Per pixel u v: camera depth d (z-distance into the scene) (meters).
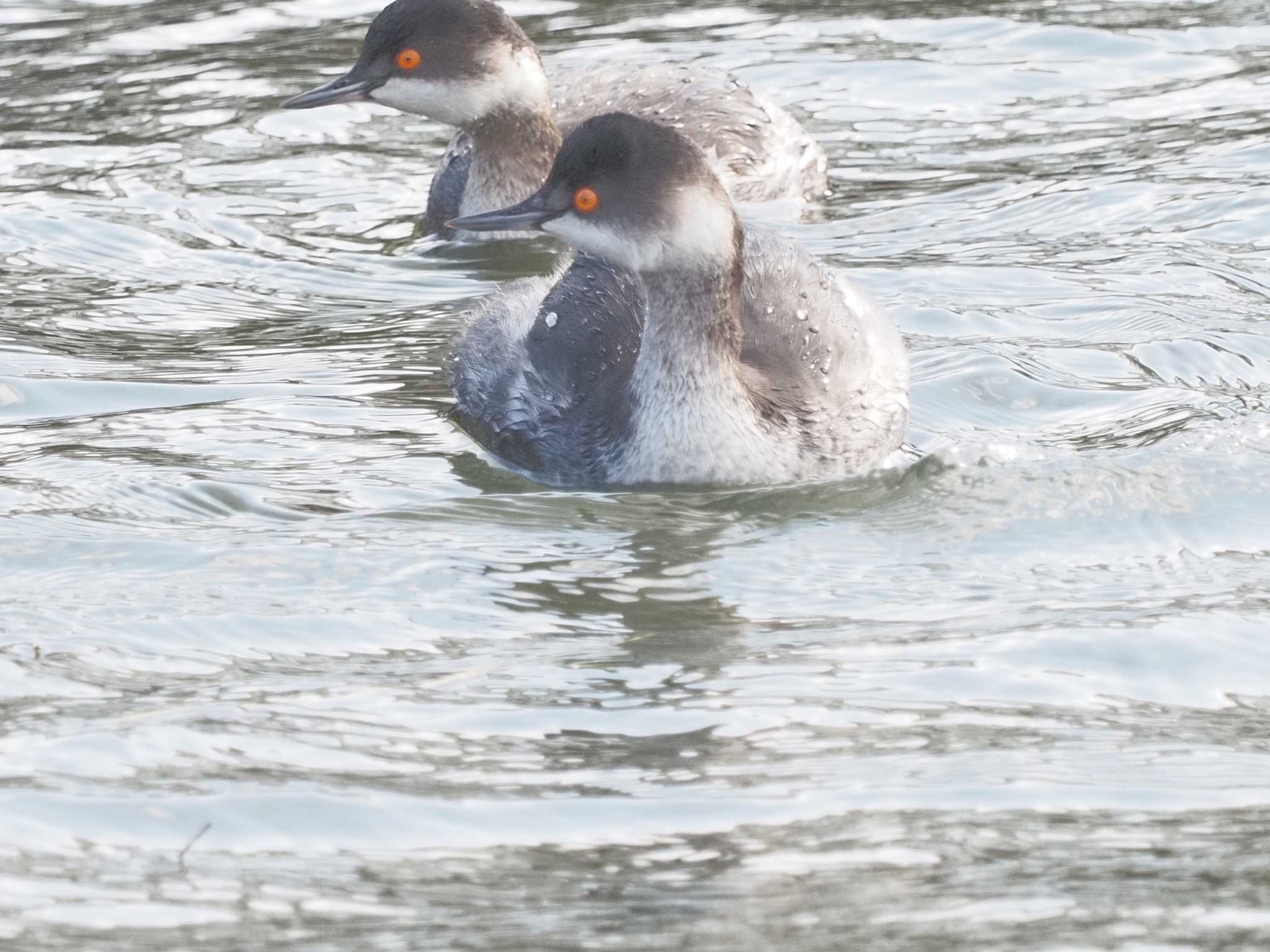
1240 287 14.92
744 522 11.44
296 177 18.06
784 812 7.75
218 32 21.38
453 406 13.30
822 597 10.24
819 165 17.58
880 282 15.23
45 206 17.08
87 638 9.48
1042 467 11.95
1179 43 20.31
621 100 17.89
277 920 6.92
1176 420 12.58
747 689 8.99
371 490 11.80
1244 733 8.50
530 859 7.39
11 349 14.11
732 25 21.22
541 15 21.72
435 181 17.34
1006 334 14.21
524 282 14.38
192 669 9.18
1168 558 10.60
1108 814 7.72
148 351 14.21
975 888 7.10
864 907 6.97
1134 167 17.44
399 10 17.22
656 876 7.24
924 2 21.64
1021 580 10.37
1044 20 20.95
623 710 8.74
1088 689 8.95
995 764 8.18
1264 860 7.30
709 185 12.04
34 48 20.92
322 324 14.85
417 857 7.41
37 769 8.05
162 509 11.34
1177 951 6.64
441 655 9.41
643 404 12.16
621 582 10.44
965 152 18.05
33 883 7.18
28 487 11.60
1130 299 14.75
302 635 9.62
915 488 11.86
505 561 10.73
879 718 8.65
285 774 8.06
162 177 17.84
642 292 13.12
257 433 12.66
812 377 12.48
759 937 6.76
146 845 7.48
